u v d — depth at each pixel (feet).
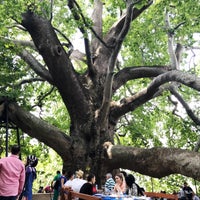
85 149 59.77
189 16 56.08
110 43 69.92
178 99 67.26
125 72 67.97
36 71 63.41
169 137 85.76
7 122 57.88
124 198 28.09
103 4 78.69
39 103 77.00
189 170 50.96
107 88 57.31
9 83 60.95
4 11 47.21
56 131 60.59
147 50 75.97
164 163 54.03
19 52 60.95
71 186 32.04
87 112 61.41
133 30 68.85
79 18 54.80
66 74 59.36
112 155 58.03
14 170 24.95
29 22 57.41
